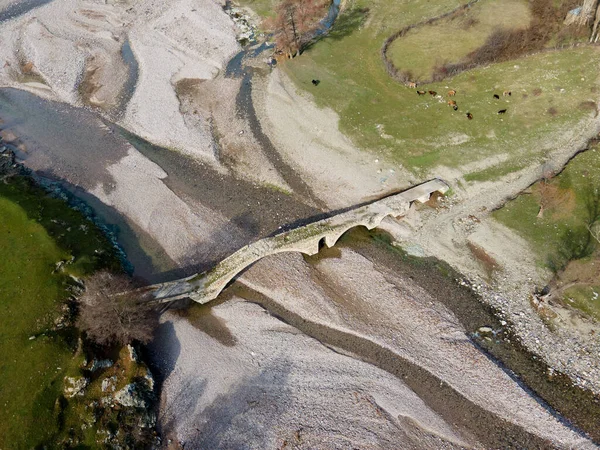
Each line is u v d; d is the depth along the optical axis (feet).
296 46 271.69
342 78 253.44
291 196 204.13
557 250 173.17
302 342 157.38
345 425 137.39
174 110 246.47
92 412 133.80
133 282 174.29
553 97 229.04
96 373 142.31
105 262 177.47
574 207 184.24
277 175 212.43
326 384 146.72
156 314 166.20
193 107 248.11
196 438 136.46
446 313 162.61
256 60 274.36
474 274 172.55
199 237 190.90
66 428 130.00
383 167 209.77
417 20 283.18
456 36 265.75
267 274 176.14
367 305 165.78
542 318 158.10
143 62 278.46
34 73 276.41
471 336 156.87
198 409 142.72
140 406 138.00
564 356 148.87
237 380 148.87
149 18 313.73
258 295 171.32
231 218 197.36
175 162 221.46
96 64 280.31
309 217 195.83
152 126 238.48
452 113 227.61
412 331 158.40
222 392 146.20
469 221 187.83
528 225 182.19
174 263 182.91
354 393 144.36
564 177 195.72
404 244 183.93
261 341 158.40
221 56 279.28
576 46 253.44
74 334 149.07
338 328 160.76
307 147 222.07
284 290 171.22
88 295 156.76
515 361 149.69
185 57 280.72
